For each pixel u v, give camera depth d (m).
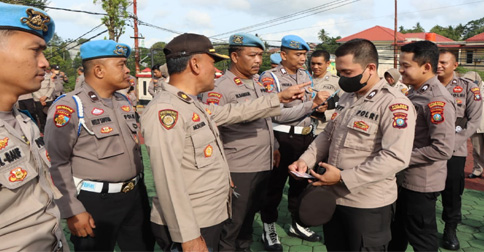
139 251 2.53
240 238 3.09
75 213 2.07
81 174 2.21
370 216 2.03
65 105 2.15
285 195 5.18
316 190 2.06
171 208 1.74
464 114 3.60
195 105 1.97
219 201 1.99
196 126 1.89
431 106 2.51
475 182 5.75
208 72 2.03
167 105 1.81
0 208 1.25
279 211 4.56
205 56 2.01
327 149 2.42
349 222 2.09
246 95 3.00
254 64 3.01
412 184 2.55
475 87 3.60
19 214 1.31
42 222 1.40
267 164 3.02
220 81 3.04
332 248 2.29
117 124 2.34
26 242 1.32
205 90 2.09
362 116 2.06
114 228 2.30
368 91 2.12
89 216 2.13
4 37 1.26
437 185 2.52
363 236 2.05
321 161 2.47
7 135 1.30
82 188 2.20
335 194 2.14
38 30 1.35
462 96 3.63
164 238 2.04
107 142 2.24
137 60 21.84
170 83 2.08
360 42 2.07
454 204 3.44
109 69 2.32
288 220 4.29
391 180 2.11
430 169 2.51
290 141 3.68
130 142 2.38
